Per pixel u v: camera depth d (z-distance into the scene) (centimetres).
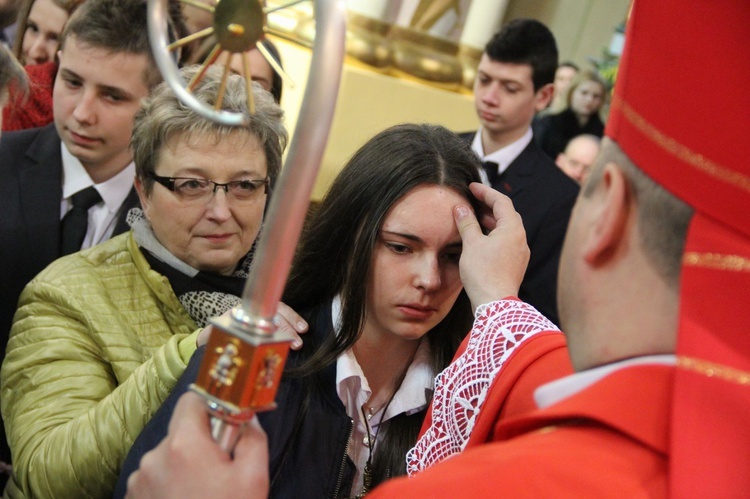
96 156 164
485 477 50
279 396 102
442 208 102
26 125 187
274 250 54
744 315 49
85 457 113
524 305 93
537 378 82
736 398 48
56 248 164
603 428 53
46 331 129
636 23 54
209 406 56
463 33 278
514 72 226
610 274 55
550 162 233
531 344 86
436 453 94
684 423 48
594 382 54
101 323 129
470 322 116
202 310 133
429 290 102
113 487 113
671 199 52
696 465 47
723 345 49
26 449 120
